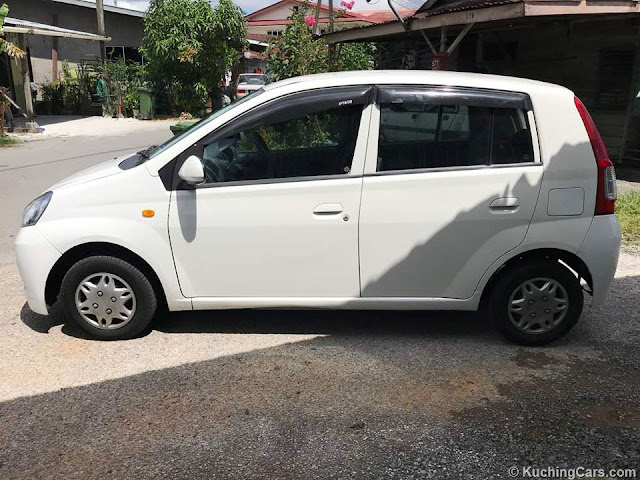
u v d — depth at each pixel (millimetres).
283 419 3105
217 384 3443
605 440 2947
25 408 3193
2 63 20375
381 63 16453
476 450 2863
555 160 3646
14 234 6738
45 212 3775
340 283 3781
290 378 3512
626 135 11219
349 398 3303
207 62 20250
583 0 8023
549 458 2809
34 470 2705
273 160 3730
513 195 3639
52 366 3643
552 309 3854
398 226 3676
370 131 3678
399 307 3824
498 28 11594
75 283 3848
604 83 11453
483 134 3689
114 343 3953
